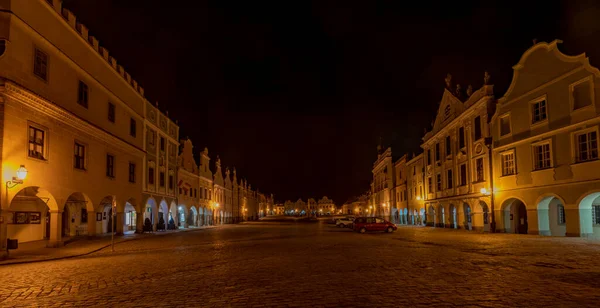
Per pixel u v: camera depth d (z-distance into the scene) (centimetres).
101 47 2648
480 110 3353
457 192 3862
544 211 2661
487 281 962
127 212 3678
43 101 1855
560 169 2459
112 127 2777
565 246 1823
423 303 751
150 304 782
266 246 2072
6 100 1639
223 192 7050
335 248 1900
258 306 747
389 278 1013
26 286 1004
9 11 1677
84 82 2366
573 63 2386
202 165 5500
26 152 1770
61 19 2100
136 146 3203
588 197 2291
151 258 1577
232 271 1180
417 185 5409
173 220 4225
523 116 2803
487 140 3162
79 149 2292
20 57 1753
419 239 2494
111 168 2769
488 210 3238
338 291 862
